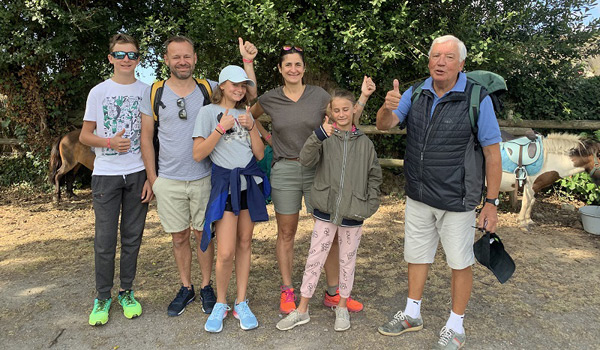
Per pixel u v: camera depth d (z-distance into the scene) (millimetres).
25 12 5641
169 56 2670
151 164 2816
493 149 2338
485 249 2383
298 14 6211
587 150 4941
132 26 6676
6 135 7066
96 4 6637
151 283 3527
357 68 6266
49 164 6488
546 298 3291
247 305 2875
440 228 2541
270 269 3855
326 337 2725
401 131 6391
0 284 3545
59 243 4578
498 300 3248
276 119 2867
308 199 2930
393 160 6535
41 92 6668
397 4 5973
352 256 2738
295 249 4355
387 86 6422
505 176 5062
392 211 5832
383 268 3910
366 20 5785
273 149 2979
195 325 2863
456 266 2467
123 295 2998
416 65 6090
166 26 6148
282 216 2941
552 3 6391
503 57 5879
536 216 5605
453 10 6125
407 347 2619
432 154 2389
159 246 4434
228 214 2672
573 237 4797
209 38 6281
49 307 3129
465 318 2977
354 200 2600
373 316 2998
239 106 2783
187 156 2752
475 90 2309
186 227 2912
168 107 2699
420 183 2484
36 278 3666
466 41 5723
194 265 3893
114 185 2779
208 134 2635
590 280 3621
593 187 5859
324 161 2652
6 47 5816
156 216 5582
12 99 6527
